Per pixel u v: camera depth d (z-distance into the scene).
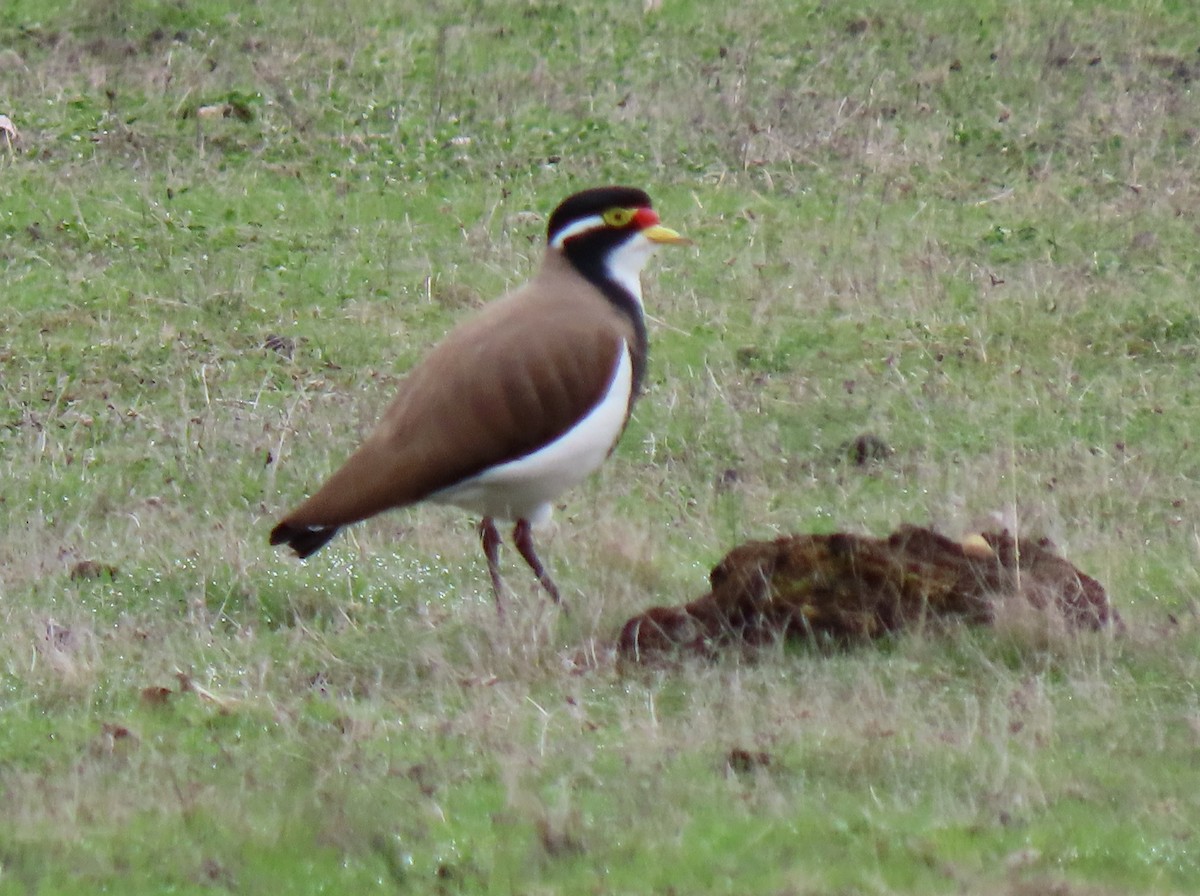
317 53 24.78
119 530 13.93
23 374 16.91
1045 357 17.56
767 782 10.12
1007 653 11.87
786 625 12.00
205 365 17.16
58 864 9.21
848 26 26.02
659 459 15.52
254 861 9.34
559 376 12.04
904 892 8.99
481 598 12.90
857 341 17.91
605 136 23.03
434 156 22.47
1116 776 10.31
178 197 21.09
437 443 11.79
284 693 11.44
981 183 22.03
